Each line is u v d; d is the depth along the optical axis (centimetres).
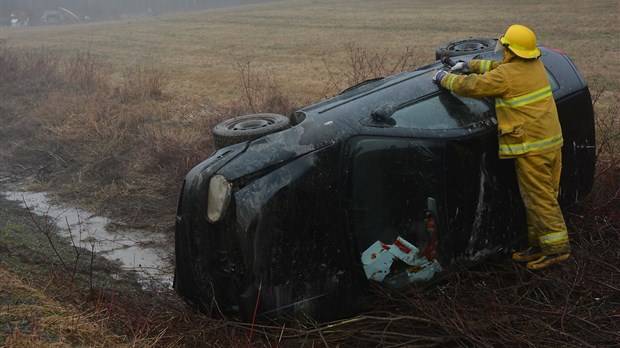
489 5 3409
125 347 380
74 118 1070
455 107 443
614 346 381
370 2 4528
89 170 876
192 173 408
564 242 445
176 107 1133
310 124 415
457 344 396
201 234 399
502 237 454
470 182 433
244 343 389
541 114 429
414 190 414
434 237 420
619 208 553
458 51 541
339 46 2209
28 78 1390
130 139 965
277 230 386
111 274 572
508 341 384
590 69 1472
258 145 408
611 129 802
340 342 400
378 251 407
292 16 3800
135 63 1972
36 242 632
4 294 425
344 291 404
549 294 443
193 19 4200
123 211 737
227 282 401
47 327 384
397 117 425
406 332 410
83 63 1491
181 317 430
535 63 436
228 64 1858
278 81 1453
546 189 438
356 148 406
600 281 444
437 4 3797
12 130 1081
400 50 2008
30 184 857
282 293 390
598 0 3109
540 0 3366
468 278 443
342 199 399
